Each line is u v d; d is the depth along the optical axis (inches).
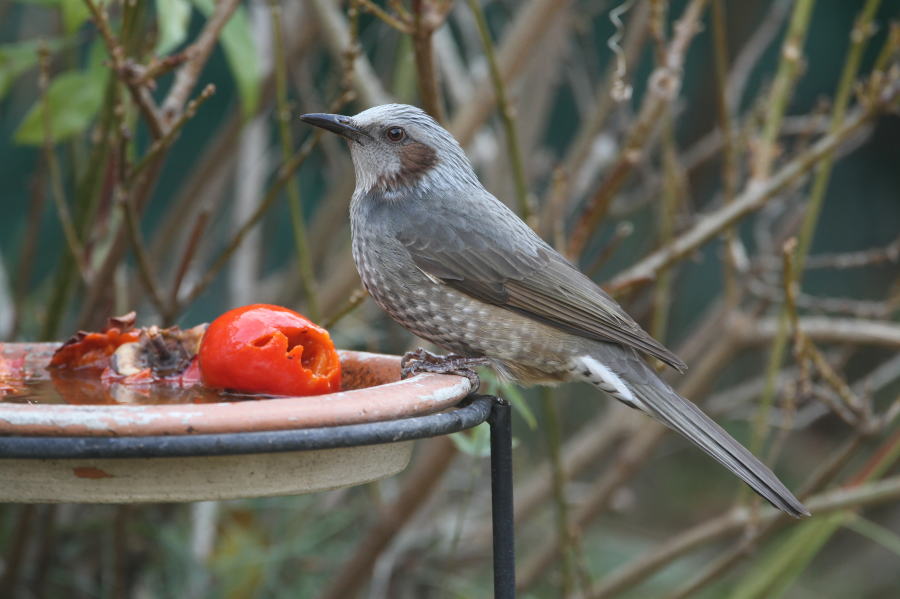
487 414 249.3
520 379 329.1
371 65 546.6
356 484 230.1
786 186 371.2
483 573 517.0
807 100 695.7
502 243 318.7
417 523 473.4
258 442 198.2
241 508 447.2
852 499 386.0
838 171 738.8
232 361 244.1
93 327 360.8
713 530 416.2
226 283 593.3
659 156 618.2
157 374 273.6
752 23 600.4
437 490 456.8
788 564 419.5
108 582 432.1
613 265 666.8
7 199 574.9
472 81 495.5
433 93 335.3
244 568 435.2
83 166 427.5
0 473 209.0
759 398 509.4
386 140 329.1
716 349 437.4
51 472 208.1
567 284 320.5
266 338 244.2
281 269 623.2
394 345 471.2
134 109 363.3
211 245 487.8
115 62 298.7
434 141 331.3
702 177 577.6
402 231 319.3
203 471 211.2
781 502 284.0
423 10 318.0
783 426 384.8
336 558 461.4
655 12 350.9
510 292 314.5
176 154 613.6
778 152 378.6
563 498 391.2
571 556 443.2
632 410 457.1
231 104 607.2
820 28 683.4
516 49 395.5
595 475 658.2
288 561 455.8
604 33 641.0
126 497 210.5
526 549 570.6
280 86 345.1
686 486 708.0
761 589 425.1
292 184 355.6
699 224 390.3
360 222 330.0
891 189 730.2
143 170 323.9
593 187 530.6
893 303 402.3
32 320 465.7
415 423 215.9
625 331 317.4
